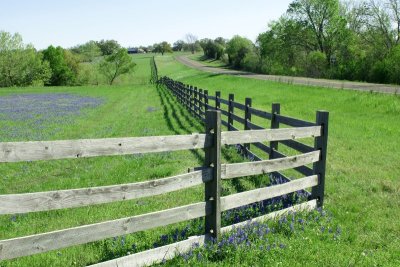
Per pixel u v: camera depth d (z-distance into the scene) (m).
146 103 30.50
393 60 38.72
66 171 9.92
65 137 15.10
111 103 32.72
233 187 7.79
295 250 4.91
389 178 8.50
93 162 10.74
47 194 3.72
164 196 7.42
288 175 8.77
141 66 121.69
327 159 10.36
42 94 49.38
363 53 57.66
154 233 5.51
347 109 20.81
